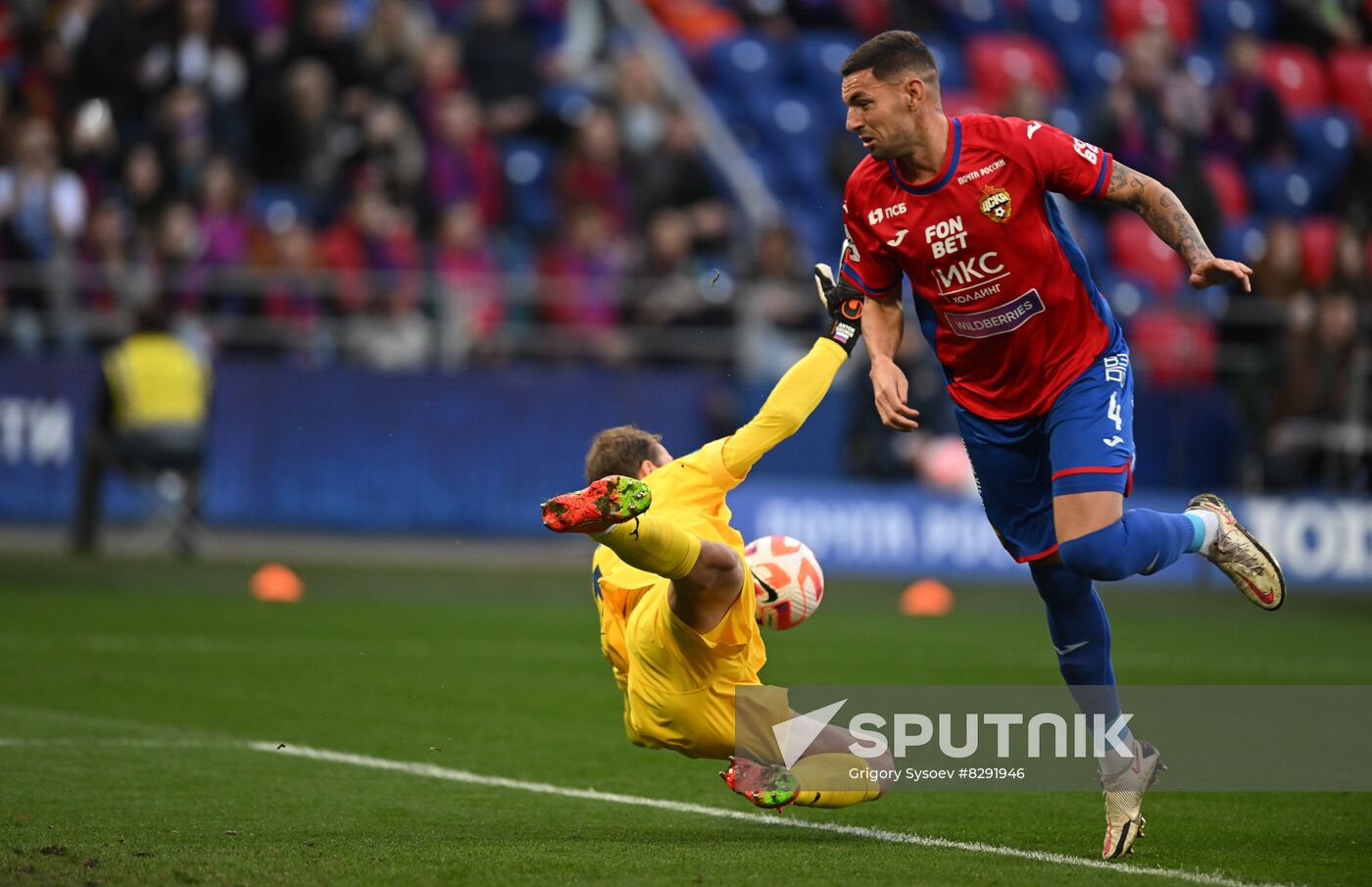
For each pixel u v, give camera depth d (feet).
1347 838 61.05
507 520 166.09
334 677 102.32
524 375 165.99
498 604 149.07
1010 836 61.11
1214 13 244.63
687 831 61.05
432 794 68.39
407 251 167.84
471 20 192.75
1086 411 59.00
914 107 58.54
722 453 60.18
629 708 59.06
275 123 177.58
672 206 179.01
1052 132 59.52
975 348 61.11
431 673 105.09
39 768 71.46
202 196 165.07
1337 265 186.19
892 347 62.64
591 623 135.64
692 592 55.01
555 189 183.93
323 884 49.44
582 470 167.22
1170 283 198.49
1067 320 59.82
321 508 162.71
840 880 51.01
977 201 58.95
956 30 233.55
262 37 181.27
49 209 163.12
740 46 224.74
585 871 51.85
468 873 51.34
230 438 160.86
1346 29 244.42
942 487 172.24
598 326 167.53
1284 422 171.01
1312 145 228.43
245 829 59.47
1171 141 191.52
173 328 159.43
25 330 159.02
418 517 164.35
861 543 169.68
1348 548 172.86
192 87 175.01
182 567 153.38
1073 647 60.70
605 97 194.08
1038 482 61.67
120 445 152.15
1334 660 121.80
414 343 164.45
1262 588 61.93
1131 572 58.65
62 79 179.42
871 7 234.38
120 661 106.22
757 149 216.95
